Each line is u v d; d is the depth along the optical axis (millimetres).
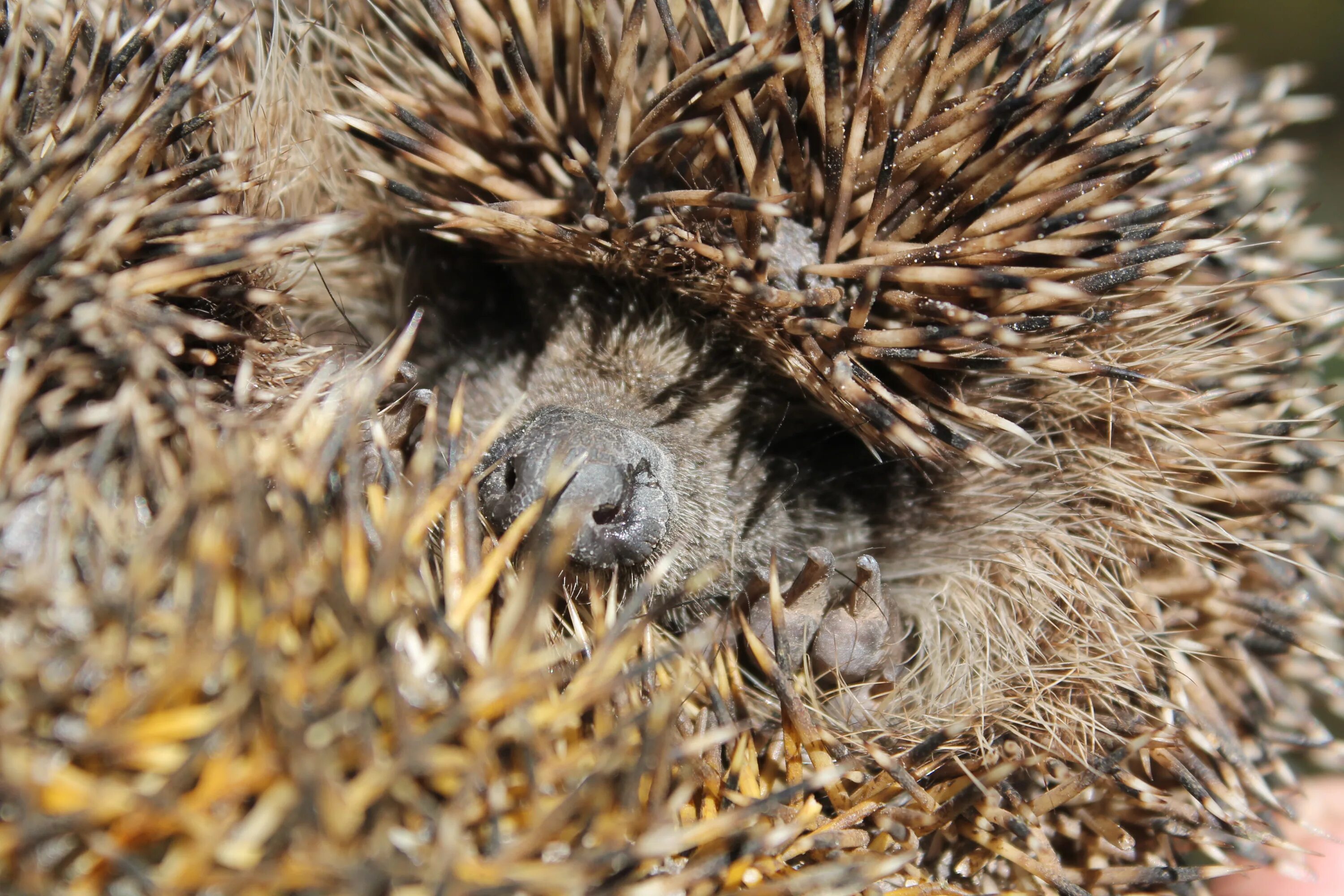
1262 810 220
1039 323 198
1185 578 209
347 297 216
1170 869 203
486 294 218
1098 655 207
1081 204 199
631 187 204
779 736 199
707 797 191
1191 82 219
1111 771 202
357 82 203
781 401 210
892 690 205
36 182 185
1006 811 198
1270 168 220
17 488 180
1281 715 219
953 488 212
